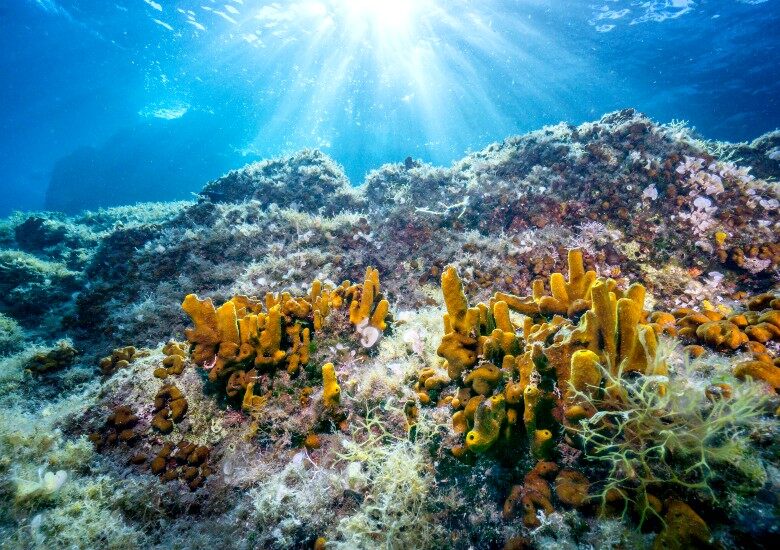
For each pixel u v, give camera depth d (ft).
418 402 9.41
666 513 5.39
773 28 62.54
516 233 21.54
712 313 9.48
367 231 24.91
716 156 23.20
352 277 21.79
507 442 7.30
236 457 10.02
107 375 13.79
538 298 10.71
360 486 8.30
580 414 6.44
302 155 35.32
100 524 8.14
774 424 5.57
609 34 73.67
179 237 26.55
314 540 8.03
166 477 9.71
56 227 38.58
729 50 70.38
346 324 12.70
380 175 32.65
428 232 23.56
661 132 22.62
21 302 26.71
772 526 4.71
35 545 7.36
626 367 7.02
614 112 27.32
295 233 25.43
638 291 7.30
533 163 25.63
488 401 7.20
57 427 10.94
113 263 26.99
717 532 5.05
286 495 8.57
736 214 18.58
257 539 8.19
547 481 6.73
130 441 10.61
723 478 5.38
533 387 6.86
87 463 9.95
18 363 17.37
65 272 29.58
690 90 86.74
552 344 7.58
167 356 12.46
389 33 83.97
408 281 20.93
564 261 18.80
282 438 10.18
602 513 5.82
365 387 10.40
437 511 7.55
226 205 29.58
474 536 7.08
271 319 10.85
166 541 8.50
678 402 5.99
